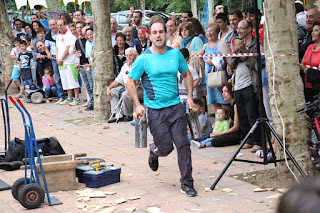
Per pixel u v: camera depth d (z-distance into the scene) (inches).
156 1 1208.8
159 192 209.5
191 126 307.3
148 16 967.0
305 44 278.5
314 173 212.8
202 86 356.8
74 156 242.5
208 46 331.3
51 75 543.5
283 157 213.9
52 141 270.2
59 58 498.3
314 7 411.8
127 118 403.9
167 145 203.6
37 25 557.0
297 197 19.2
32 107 513.7
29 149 198.8
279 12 205.9
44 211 190.9
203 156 274.8
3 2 631.2
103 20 407.2
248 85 272.5
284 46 207.6
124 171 250.7
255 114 272.5
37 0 886.4
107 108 413.4
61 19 492.4
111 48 414.6
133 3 1223.5
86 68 457.1
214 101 335.6
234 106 290.2
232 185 215.0
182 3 1184.8
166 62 199.2
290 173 213.8
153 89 200.1
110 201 199.0
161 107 200.2
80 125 401.7
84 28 463.5
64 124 410.6
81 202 201.2
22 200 192.1
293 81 209.5
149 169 252.1
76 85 507.5
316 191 19.2
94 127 388.2
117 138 341.4
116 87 402.9
